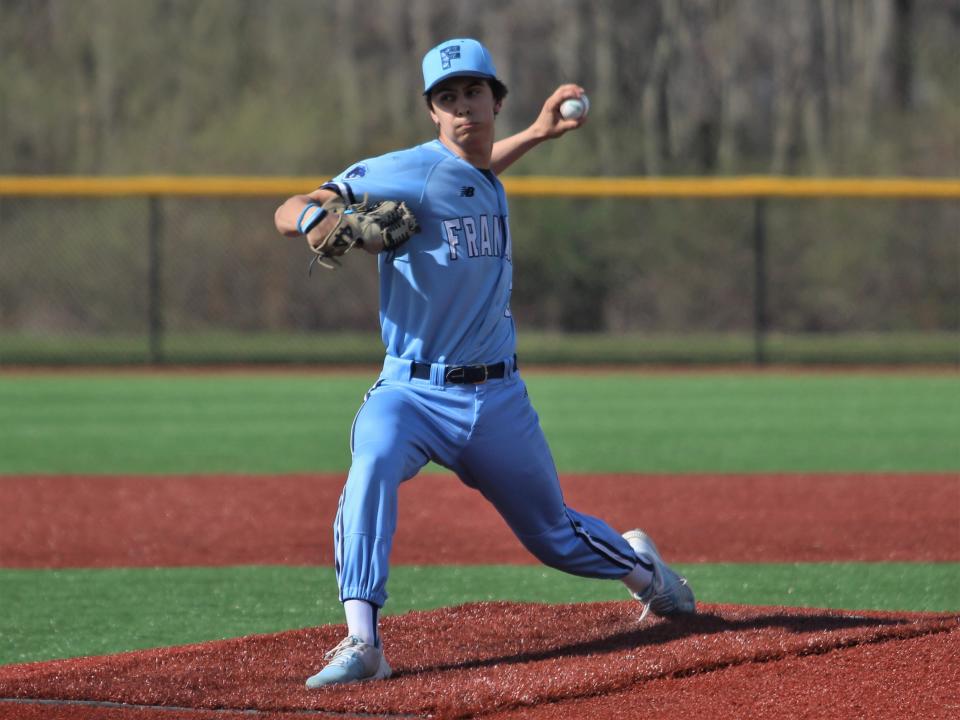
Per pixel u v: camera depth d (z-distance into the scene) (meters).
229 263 76.06
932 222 73.12
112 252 78.25
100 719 12.02
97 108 96.25
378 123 99.56
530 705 12.20
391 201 13.23
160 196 66.44
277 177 87.69
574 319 74.69
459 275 13.56
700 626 15.27
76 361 62.19
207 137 90.56
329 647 14.70
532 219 73.69
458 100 13.58
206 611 18.00
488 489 14.21
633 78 107.50
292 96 94.88
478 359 13.76
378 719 11.98
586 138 91.38
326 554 22.11
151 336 61.31
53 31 100.06
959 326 73.25
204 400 47.75
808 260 73.50
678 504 26.81
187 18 99.19
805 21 105.44
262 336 75.00
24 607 18.30
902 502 26.86
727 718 11.75
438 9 110.00
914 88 100.69
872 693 12.32
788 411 44.19
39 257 78.88
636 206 73.88
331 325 76.06
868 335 73.50
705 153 103.88
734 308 74.19
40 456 34.59
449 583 19.77
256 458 34.22
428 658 14.19
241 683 13.15
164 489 29.05
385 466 13.30
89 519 25.45
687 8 106.94
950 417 42.50
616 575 15.11
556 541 14.54
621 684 12.72
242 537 23.64
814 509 26.11
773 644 13.84
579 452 34.97
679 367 60.78
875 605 18.06
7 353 64.69
